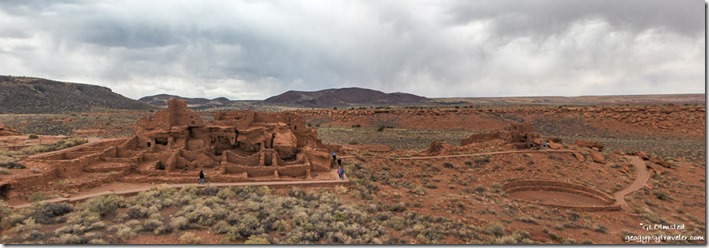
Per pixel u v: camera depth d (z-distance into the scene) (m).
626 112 129.25
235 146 44.56
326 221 25.02
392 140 99.38
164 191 30.02
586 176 51.56
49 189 28.77
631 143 93.12
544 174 51.41
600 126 122.06
